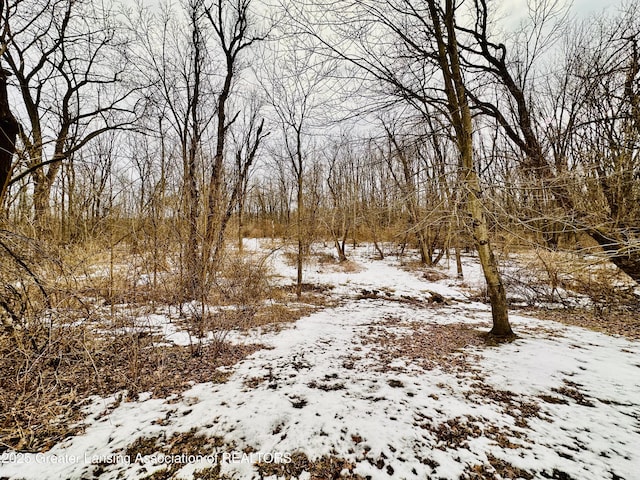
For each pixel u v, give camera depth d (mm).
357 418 3059
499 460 2469
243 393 3570
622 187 5938
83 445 2652
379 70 5363
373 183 13625
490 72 6820
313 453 2586
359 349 5066
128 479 2307
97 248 5855
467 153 5305
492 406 3270
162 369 4164
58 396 3359
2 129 3781
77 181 7172
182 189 6047
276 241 19891
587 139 6406
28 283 3719
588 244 7723
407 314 7719
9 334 3438
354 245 19750
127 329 5238
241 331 5965
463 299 9820
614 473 2297
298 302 8969
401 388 3688
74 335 3961
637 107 5648
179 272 6223
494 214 4426
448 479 2283
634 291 8305
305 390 3646
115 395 3488
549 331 5910
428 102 5477
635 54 5688
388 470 2389
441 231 12695
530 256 9672
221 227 6164
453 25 5461
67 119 10789
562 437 2738
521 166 5805
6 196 3938
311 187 16688
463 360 4535
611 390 3553
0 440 2621
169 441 2730
